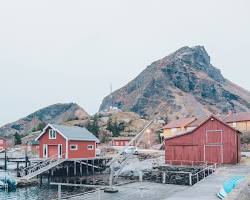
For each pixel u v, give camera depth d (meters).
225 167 44.41
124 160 64.69
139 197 27.22
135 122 138.12
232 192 15.96
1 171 61.53
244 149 74.06
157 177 45.28
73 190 41.12
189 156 53.91
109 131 125.75
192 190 24.48
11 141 148.00
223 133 52.34
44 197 36.47
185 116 199.25
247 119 86.25
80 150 59.56
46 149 58.94
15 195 37.94
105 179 50.62
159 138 112.81
